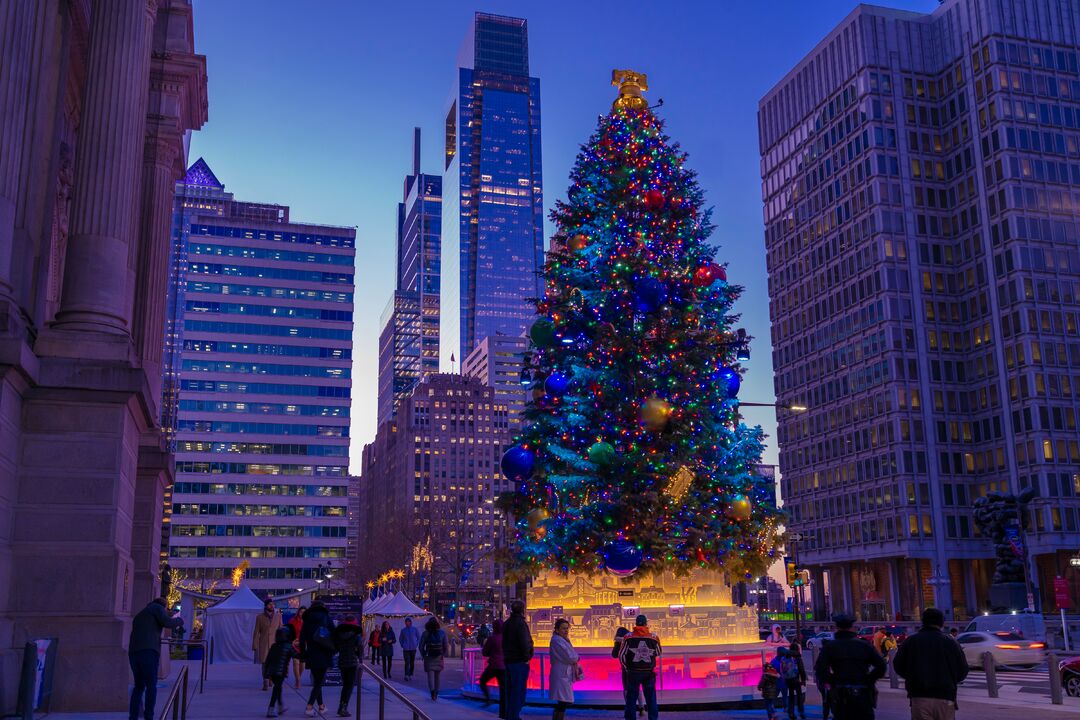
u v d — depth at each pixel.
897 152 117.38
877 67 119.69
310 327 190.38
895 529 107.31
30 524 16.56
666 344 24.94
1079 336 106.94
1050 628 48.44
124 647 17.02
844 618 11.41
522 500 26.20
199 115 34.16
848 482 116.38
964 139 116.19
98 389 17.12
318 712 18.97
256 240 191.38
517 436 26.36
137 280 29.58
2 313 15.84
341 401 188.75
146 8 21.78
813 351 125.81
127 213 19.17
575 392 25.48
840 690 11.12
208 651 44.19
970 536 107.31
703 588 26.48
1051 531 99.19
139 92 19.86
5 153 16.33
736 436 26.61
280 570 177.62
